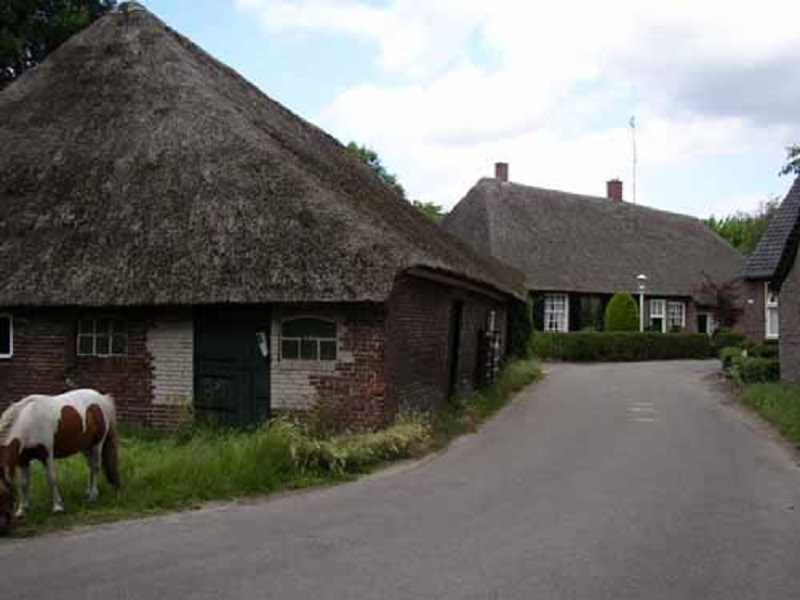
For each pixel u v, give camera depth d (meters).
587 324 39.62
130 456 10.68
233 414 13.56
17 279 13.58
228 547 7.30
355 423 12.91
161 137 14.86
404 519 8.45
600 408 18.84
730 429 15.70
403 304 14.05
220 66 19.45
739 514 8.83
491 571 6.64
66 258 13.62
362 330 12.95
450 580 6.39
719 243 50.75
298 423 12.54
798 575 6.68
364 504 9.16
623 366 32.78
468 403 17.48
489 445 13.62
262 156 14.09
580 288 39.16
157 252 13.26
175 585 6.20
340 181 16.12
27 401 8.09
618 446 13.55
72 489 9.03
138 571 6.55
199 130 14.78
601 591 6.18
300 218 13.03
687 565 6.91
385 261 12.33
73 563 6.76
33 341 14.55
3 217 14.54
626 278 41.53
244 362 13.54
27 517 8.12
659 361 36.84
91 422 8.57
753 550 7.41
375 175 24.22
